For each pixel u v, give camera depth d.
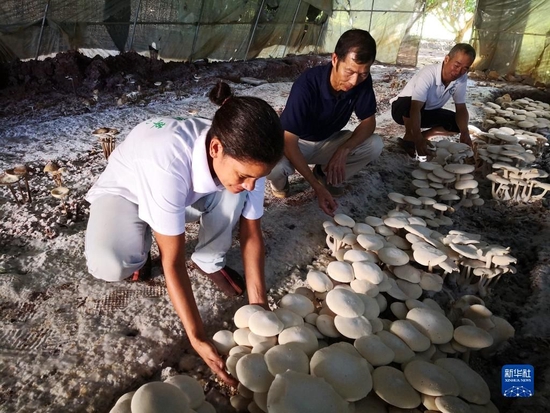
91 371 1.78
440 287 2.33
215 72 8.92
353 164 3.44
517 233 3.26
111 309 2.14
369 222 2.78
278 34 11.66
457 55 3.94
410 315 1.98
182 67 8.77
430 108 4.57
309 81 2.79
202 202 2.02
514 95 8.23
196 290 2.30
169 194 1.54
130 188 1.93
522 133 4.51
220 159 1.38
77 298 2.20
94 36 7.82
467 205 3.41
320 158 3.43
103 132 3.82
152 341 1.96
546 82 9.86
